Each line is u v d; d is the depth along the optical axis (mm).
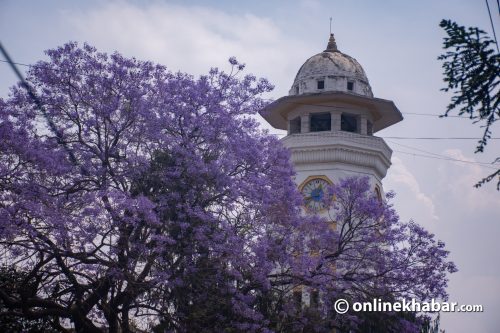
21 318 25484
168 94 26703
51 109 25922
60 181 25016
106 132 25859
